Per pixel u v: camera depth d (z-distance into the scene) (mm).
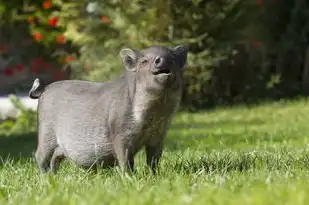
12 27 28375
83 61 24500
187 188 7633
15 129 22297
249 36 26078
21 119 22562
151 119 8977
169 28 23984
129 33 23641
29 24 28594
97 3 24406
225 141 15445
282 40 27078
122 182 8312
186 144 15289
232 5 24203
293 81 26953
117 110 9102
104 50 24234
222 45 24078
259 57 26609
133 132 9055
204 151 13188
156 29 23688
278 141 15508
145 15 23500
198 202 6738
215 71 25062
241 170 9688
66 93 9812
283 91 26359
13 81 28469
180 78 8883
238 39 24516
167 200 7016
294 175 8586
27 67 28609
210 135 16734
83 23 24469
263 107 23703
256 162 10070
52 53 27906
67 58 24906
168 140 16391
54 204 6992
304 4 27438
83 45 25219
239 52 25578
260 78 25766
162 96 8789
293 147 13227
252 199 6605
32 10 26875
